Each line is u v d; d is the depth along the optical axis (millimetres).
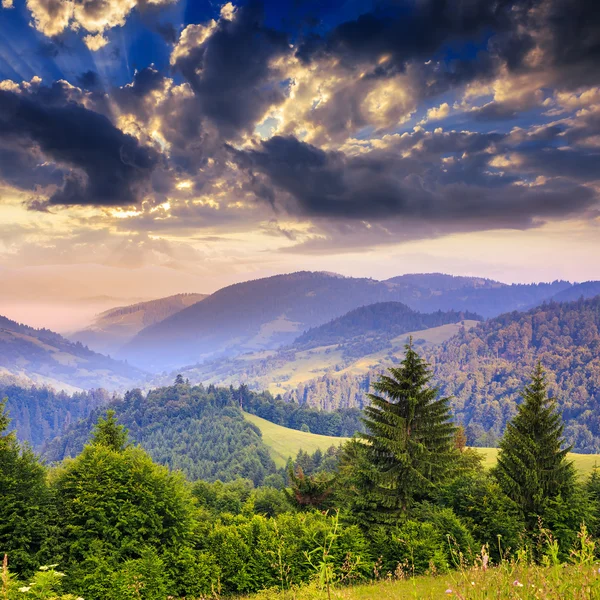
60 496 29297
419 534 27547
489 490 33625
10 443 29094
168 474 32281
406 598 7754
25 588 9180
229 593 26453
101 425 44156
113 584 23391
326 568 6316
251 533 28484
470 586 5012
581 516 31141
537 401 36312
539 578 4758
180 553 27812
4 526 24922
